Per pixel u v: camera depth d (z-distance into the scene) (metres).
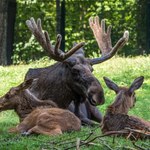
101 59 15.77
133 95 13.48
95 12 46.59
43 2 46.72
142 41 43.81
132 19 45.34
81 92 15.02
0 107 14.46
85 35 46.12
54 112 13.67
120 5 46.16
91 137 12.94
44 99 15.37
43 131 13.35
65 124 13.62
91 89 14.59
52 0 46.88
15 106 14.55
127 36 16.05
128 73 24.45
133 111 17.95
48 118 13.53
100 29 16.95
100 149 11.88
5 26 31.19
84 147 11.99
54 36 46.66
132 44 43.62
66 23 46.53
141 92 21.28
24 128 13.82
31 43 43.94
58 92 15.32
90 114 16.12
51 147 11.97
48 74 15.47
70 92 15.27
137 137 12.63
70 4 47.03
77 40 46.06
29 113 14.52
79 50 15.65
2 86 22.14
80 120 15.06
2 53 31.03
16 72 24.92
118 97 13.15
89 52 44.81
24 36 46.22
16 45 44.03
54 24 46.88
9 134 13.68
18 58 43.56
